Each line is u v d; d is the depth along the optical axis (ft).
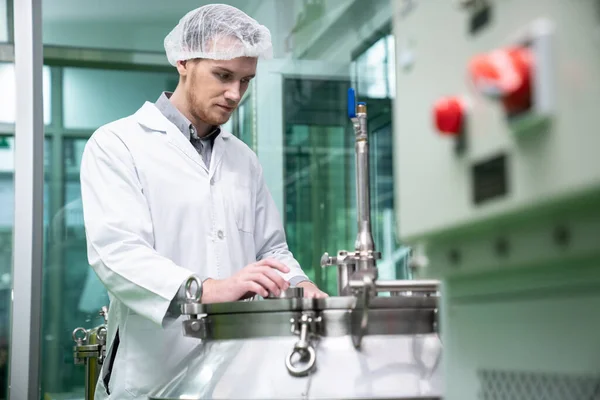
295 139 11.26
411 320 3.53
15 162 10.66
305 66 11.28
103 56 10.97
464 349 2.37
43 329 10.75
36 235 10.71
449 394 2.45
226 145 6.20
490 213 2.04
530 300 2.09
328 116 11.35
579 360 1.93
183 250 5.56
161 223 5.52
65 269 10.84
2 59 11.00
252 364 3.44
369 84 11.42
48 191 10.85
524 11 1.93
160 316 4.65
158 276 4.68
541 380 2.06
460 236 2.29
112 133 5.72
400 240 2.49
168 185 5.60
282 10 11.24
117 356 5.40
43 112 10.82
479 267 2.22
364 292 3.29
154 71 11.05
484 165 2.07
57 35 10.87
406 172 2.45
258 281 4.34
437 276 2.42
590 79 1.72
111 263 4.93
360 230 4.09
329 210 11.32
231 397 3.30
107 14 10.99
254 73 5.80
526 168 1.92
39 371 10.58
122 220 5.18
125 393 5.24
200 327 3.80
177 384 3.66
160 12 11.09
